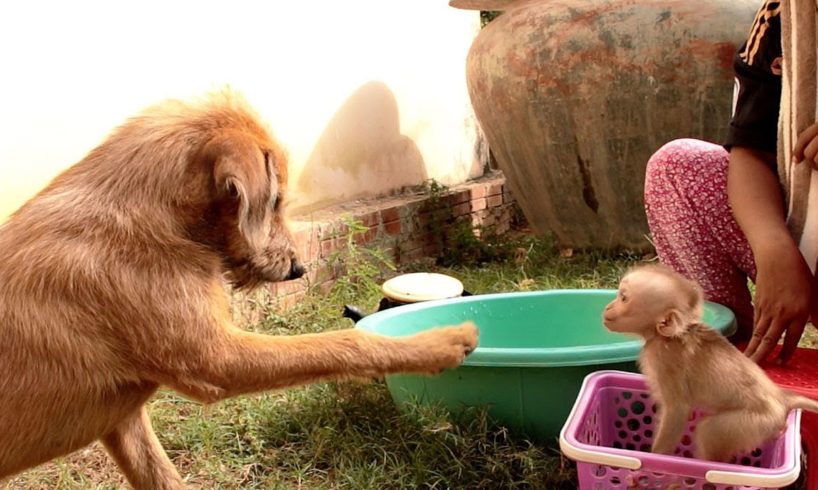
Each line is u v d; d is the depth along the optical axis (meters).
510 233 3.17
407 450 1.42
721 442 1.14
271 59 2.41
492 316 1.71
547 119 2.44
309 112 2.54
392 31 2.88
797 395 1.18
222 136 1.19
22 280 1.14
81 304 1.14
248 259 1.24
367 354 1.21
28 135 1.89
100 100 2.02
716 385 1.15
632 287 1.19
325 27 2.60
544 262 2.54
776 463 1.14
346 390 1.58
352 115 2.71
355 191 2.73
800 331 1.32
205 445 1.50
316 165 2.57
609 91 2.34
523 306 1.72
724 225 1.48
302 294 2.23
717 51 2.27
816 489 1.23
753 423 1.13
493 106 2.55
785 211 1.40
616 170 2.43
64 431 1.17
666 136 2.36
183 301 1.16
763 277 1.32
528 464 1.34
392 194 2.88
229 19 2.30
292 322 2.06
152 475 1.32
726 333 1.38
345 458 1.43
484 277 2.45
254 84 2.36
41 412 1.15
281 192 1.27
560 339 1.72
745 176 1.41
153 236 1.17
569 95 2.38
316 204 2.57
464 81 3.26
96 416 1.18
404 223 2.69
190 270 1.18
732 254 1.50
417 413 1.45
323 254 2.33
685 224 1.51
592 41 2.34
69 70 1.96
